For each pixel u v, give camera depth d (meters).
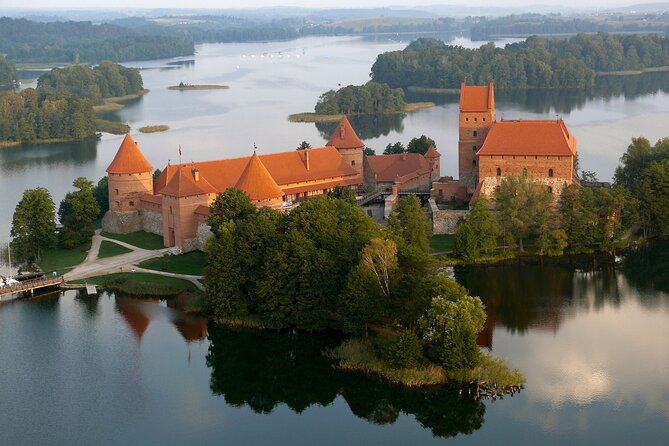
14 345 121.50
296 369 114.38
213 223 141.50
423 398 105.44
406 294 113.44
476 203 156.12
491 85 187.00
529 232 162.25
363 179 193.88
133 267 150.75
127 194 169.50
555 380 107.62
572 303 133.50
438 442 97.50
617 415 99.69
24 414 103.12
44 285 143.12
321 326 123.62
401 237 130.75
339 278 121.62
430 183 198.12
